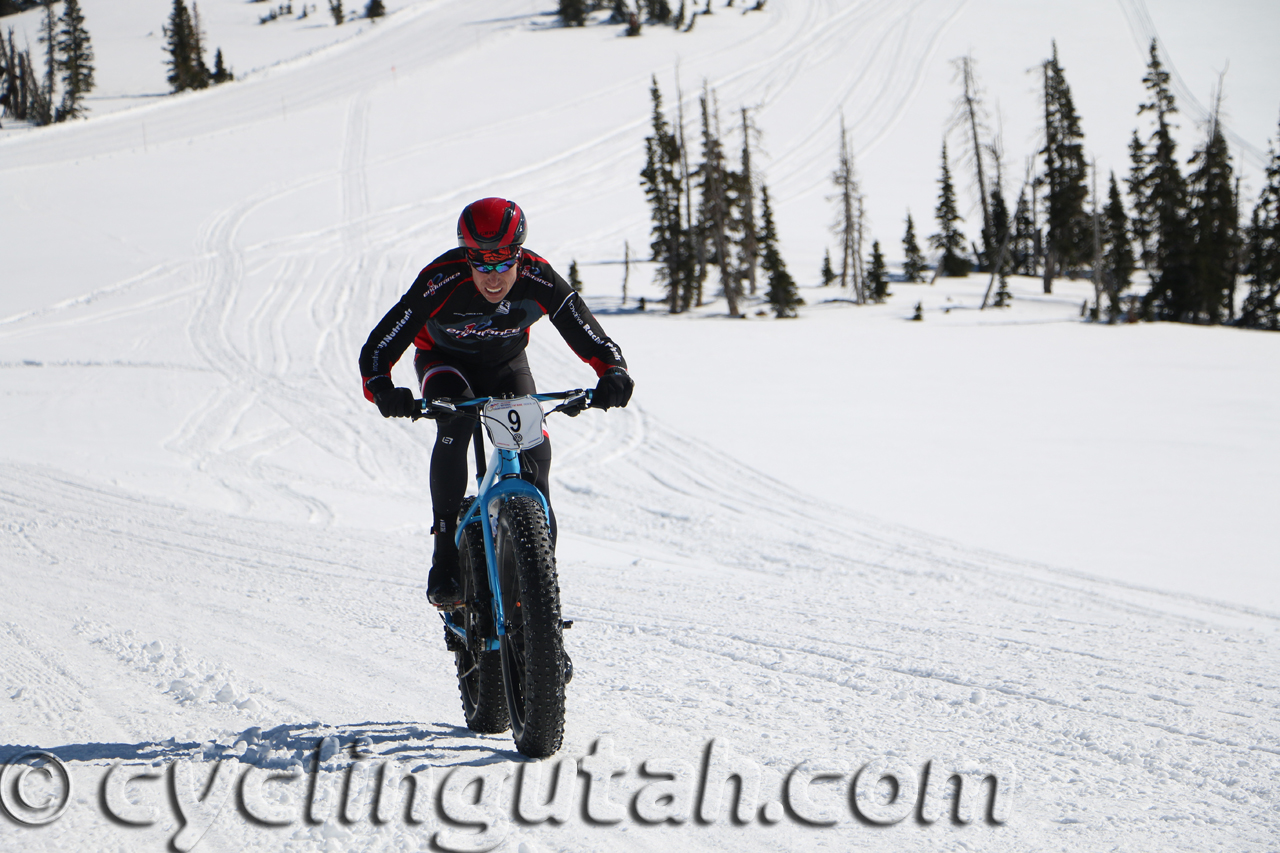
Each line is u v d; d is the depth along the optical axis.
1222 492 14.85
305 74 112.44
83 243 51.53
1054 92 59.81
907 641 5.50
